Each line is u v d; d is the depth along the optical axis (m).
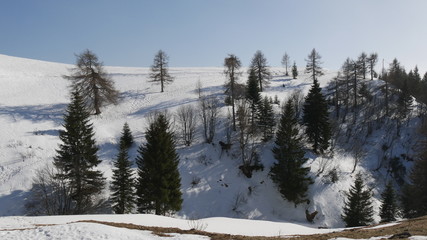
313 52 71.75
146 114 51.53
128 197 29.80
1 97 57.75
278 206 38.00
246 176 40.38
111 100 49.81
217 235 14.17
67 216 18.64
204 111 46.97
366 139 51.62
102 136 43.16
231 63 46.56
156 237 12.14
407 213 32.38
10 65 88.94
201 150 42.97
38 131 42.44
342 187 39.72
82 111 30.11
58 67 99.19
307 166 41.38
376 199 39.97
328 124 43.56
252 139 45.41
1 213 27.92
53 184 28.47
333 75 88.44
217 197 37.03
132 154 39.97
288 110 40.31
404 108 58.94
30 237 10.69
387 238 11.20
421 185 30.25
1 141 38.59
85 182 29.75
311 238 13.76
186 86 69.56
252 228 20.33
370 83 71.44
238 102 52.66
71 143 28.77
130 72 94.75
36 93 62.06
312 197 37.94
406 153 48.75
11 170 33.41
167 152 28.38
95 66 48.00
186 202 35.34
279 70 105.00
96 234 11.04
